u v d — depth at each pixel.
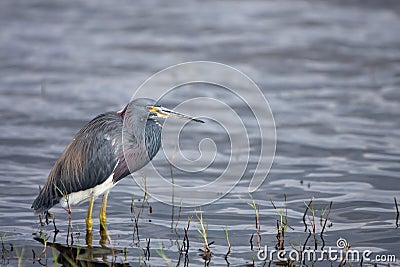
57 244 10.40
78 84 18.88
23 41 22.73
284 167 13.73
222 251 10.23
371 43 22.58
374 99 17.78
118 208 11.88
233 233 10.88
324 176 13.24
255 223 11.25
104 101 17.53
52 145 14.76
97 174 11.05
